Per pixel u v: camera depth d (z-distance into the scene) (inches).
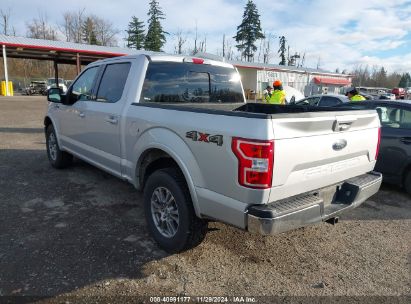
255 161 101.6
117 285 117.2
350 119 127.2
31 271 122.9
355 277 127.7
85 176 234.8
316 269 132.3
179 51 2262.6
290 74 1624.0
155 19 2551.7
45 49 1081.4
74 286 115.6
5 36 1159.6
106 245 142.9
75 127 208.1
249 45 2623.0
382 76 3582.7
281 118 103.2
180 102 174.7
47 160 281.0
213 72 189.5
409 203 209.0
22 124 509.0
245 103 199.9
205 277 124.0
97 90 186.5
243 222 107.3
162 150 136.5
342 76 1914.4
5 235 148.8
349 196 134.8
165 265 130.3
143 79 159.6
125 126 156.9
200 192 119.8
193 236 130.6
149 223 146.0
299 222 111.2
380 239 159.2
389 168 224.4
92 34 2623.0
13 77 2091.5
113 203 188.1
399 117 225.5
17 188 209.0
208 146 114.3
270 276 126.5
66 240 145.9
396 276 129.0
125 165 162.2
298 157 109.1
